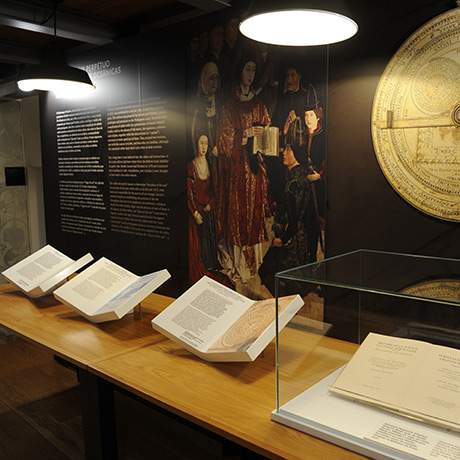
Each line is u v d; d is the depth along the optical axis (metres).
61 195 4.17
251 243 2.78
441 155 2.03
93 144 3.78
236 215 2.83
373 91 2.21
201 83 2.94
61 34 3.25
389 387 1.41
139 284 2.48
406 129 2.12
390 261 1.80
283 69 2.52
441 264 1.74
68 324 2.45
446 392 1.32
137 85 3.35
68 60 3.89
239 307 2.07
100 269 2.74
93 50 3.66
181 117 3.09
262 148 2.66
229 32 2.75
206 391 1.69
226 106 2.81
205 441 2.82
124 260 3.67
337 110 2.35
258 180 2.70
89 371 1.92
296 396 1.49
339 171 2.38
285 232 2.61
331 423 1.38
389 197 2.22
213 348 1.90
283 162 2.57
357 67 2.26
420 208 2.12
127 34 3.40
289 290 1.54
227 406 1.58
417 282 1.47
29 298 2.95
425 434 1.28
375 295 1.50
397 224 2.21
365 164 2.28
